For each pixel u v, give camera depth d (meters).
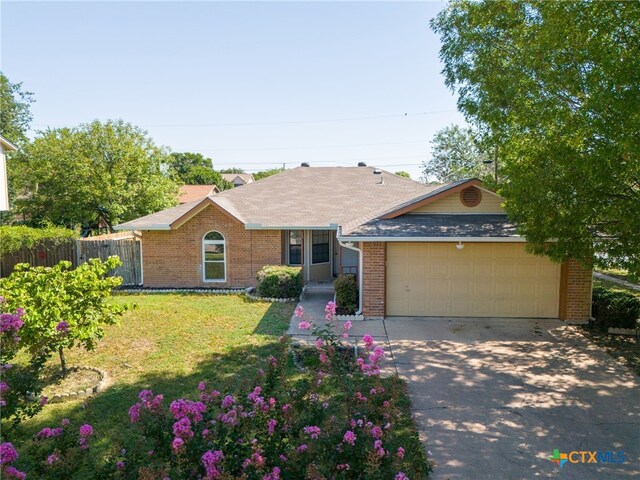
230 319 12.90
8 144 15.48
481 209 14.03
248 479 3.62
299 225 17.61
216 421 4.25
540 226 9.89
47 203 28.95
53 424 6.69
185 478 3.67
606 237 9.48
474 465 5.77
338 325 12.34
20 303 7.57
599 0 7.47
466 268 13.09
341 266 18.20
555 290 12.95
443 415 7.13
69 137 28.42
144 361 9.41
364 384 5.84
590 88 7.73
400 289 13.25
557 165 8.58
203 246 18.38
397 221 13.72
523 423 6.89
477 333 11.62
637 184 8.56
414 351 10.19
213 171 68.00
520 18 11.25
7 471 3.49
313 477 3.62
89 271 8.70
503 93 11.48
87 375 8.63
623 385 8.32
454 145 47.16
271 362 5.52
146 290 17.61
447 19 13.56
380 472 3.79
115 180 28.08
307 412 4.67
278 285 15.92
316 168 24.14
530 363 9.46
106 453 5.76
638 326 11.26
